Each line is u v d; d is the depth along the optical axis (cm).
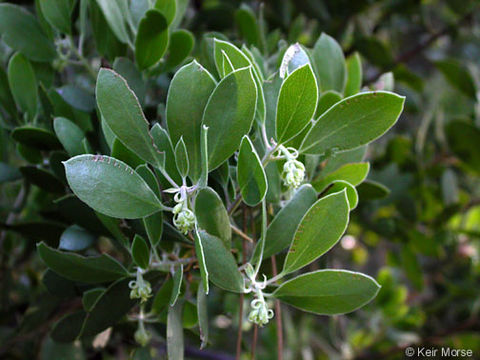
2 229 27
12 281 40
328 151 21
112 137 20
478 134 48
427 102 62
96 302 23
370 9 53
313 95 18
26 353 37
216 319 54
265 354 55
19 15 27
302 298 20
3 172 28
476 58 67
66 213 23
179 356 22
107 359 45
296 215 21
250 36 34
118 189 19
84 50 33
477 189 65
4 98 28
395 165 44
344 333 59
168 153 20
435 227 51
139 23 25
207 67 25
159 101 31
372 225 46
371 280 20
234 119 19
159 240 21
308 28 53
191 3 49
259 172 18
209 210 19
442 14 66
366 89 28
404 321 60
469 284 60
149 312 28
